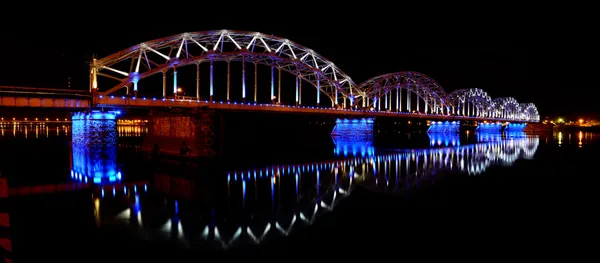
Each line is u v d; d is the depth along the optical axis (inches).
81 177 1371.8
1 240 618.8
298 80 3004.4
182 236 710.5
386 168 1664.6
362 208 926.4
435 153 2388.0
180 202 991.6
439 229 750.5
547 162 1870.1
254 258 603.2
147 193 1103.6
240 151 2513.5
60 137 3508.9
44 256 601.3
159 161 1829.5
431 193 1106.7
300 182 1305.4
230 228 762.2
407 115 3912.4
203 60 2276.1
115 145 1952.5
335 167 1705.2
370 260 589.9
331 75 3408.0
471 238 691.4
